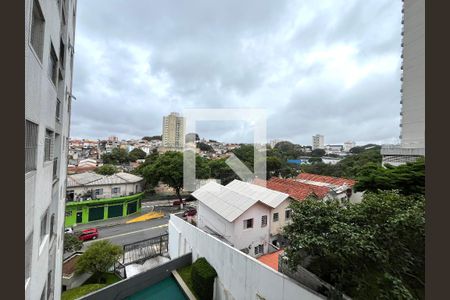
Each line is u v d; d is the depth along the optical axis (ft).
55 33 17.12
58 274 24.63
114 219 74.43
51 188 18.15
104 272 39.50
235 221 34.19
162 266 35.19
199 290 30.73
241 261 25.55
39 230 13.85
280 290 20.29
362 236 14.61
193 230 38.34
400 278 14.02
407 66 53.52
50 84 15.98
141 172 92.53
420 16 50.93
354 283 15.88
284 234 18.83
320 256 17.04
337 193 47.06
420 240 15.25
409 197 18.61
